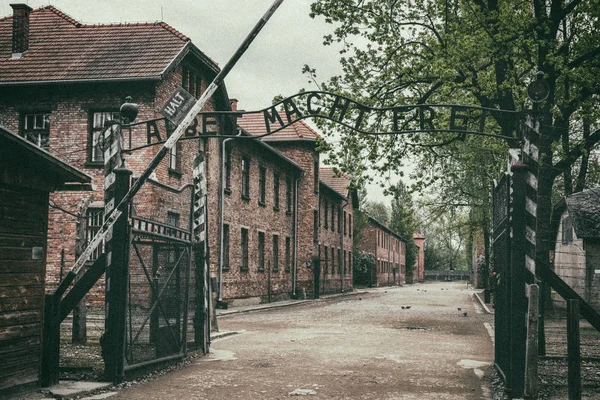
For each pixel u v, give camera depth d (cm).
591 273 2477
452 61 1938
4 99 2220
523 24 1884
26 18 2336
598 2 1948
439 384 914
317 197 4312
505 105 2030
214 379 934
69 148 2173
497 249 1030
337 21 2078
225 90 2612
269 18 900
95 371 942
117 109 2161
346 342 1450
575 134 2367
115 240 877
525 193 814
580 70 1878
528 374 774
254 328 1830
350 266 5806
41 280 826
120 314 877
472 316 2391
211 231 2648
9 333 757
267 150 3400
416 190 2320
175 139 905
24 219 791
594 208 2594
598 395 820
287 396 816
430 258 11544
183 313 1109
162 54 2217
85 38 2348
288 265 3931
